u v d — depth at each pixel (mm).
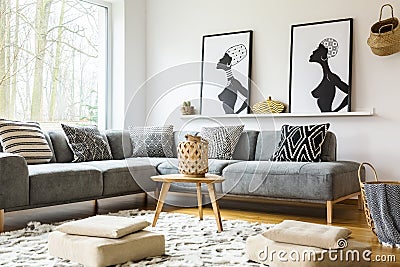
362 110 5316
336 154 5180
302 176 4430
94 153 5250
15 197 3871
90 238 2908
